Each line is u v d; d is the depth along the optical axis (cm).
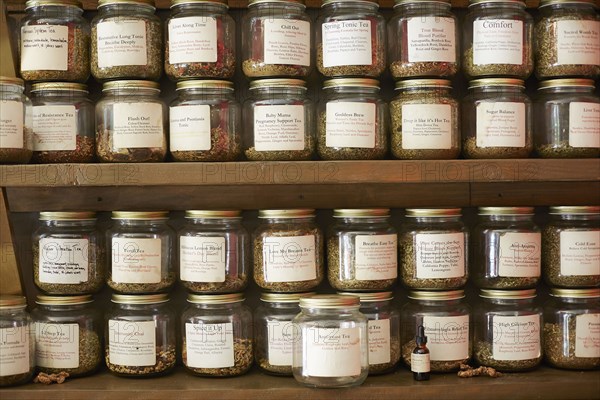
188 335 142
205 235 142
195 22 140
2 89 140
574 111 143
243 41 145
